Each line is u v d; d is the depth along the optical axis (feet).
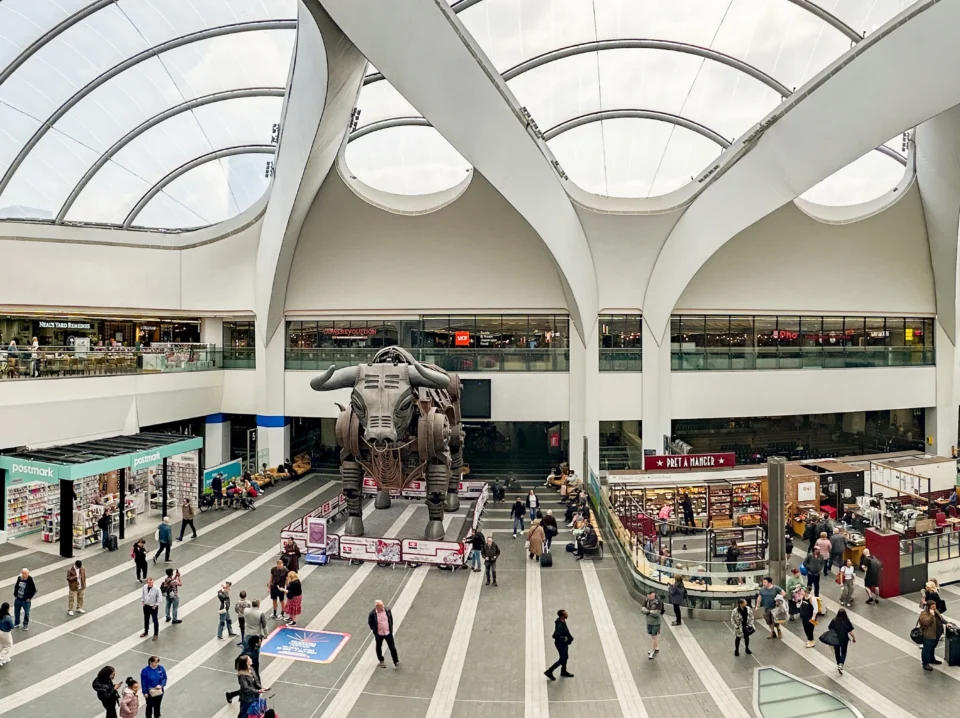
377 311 94.79
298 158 65.46
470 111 52.90
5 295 80.69
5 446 62.69
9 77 75.87
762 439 107.76
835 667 38.34
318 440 108.58
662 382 91.50
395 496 78.02
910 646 41.09
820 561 47.80
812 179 59.82
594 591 51.29
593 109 83.76
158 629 42.70
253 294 93.71
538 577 54.44
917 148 86.02
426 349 92.73
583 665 38.70
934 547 52.21
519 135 62.08
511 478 87.71
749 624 39.78
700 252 81.46
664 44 72.95
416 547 56.59
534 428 104.94
